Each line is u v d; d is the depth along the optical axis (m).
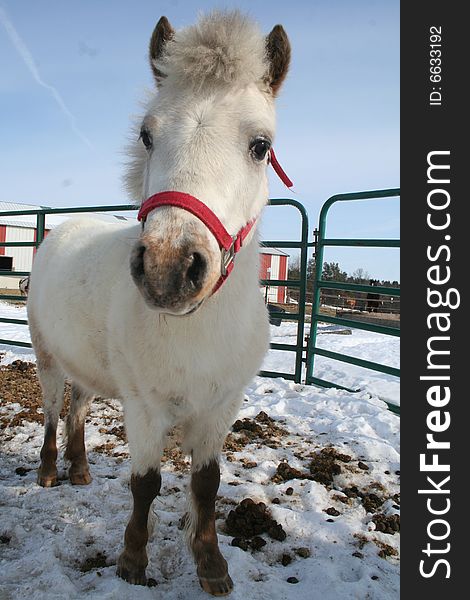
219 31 1.70
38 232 6.89
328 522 2.61
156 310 1.49
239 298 1.94
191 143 1.58
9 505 2.64
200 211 1.52
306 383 5.56
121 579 2.01
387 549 2.41
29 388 4.89
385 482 3.11
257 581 2.10
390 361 7.39
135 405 2.02
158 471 2.04
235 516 2.55
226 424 2.15
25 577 2.01
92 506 2.65
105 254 2.40
